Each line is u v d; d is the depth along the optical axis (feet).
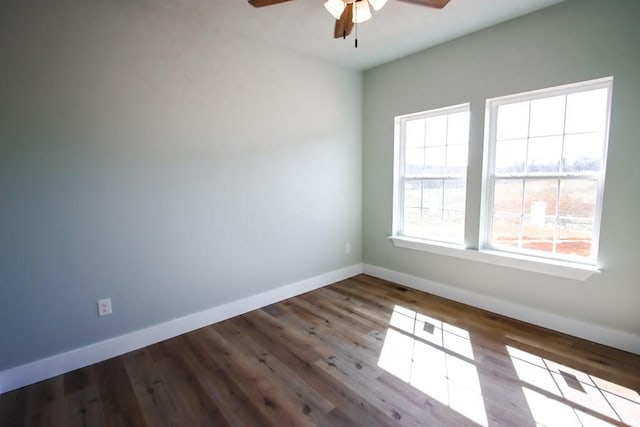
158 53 7.50
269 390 6.12
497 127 9.07
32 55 6.05
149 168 7.61
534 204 8.55
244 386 6.25
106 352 7.30
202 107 8.29
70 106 6.51
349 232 12.55
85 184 6.81
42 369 6.56
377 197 12.30
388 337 8.02
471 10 7.72
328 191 11.61
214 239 8.86
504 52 8.45
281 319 9.14
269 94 9.60
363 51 10.18
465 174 9.89
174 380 6.48
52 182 6.45
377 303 10.13
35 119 6.17
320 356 7.23
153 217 7.77
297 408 5.63
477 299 9.66
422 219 11.23
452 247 10.02
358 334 8.20
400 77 10.94
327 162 11.45
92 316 7.11
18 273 6.24
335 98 11.43
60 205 6.57
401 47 9.93
